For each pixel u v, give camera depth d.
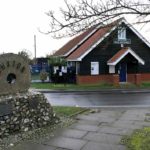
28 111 9.33
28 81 10.40
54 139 8.06
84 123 9.93
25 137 8.34
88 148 7.27
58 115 11.15
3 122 8.60
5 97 9.19
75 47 32.78
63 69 31.81
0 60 9.53
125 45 30.06
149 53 31.41
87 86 27.16
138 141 7.69
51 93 22.69
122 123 9.91
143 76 31.19
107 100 18.05
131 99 18.48
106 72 29.53
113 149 7.16
